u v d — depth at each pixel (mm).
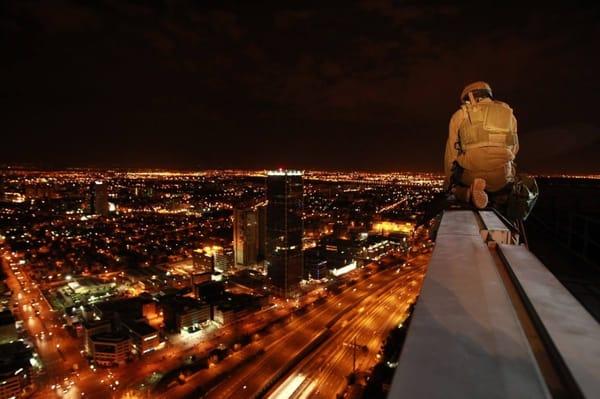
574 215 5770
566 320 1342
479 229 3021
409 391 875
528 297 1565
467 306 1444
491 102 4109
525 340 1170
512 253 2273
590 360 1057
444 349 1099
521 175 4418
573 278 4863
